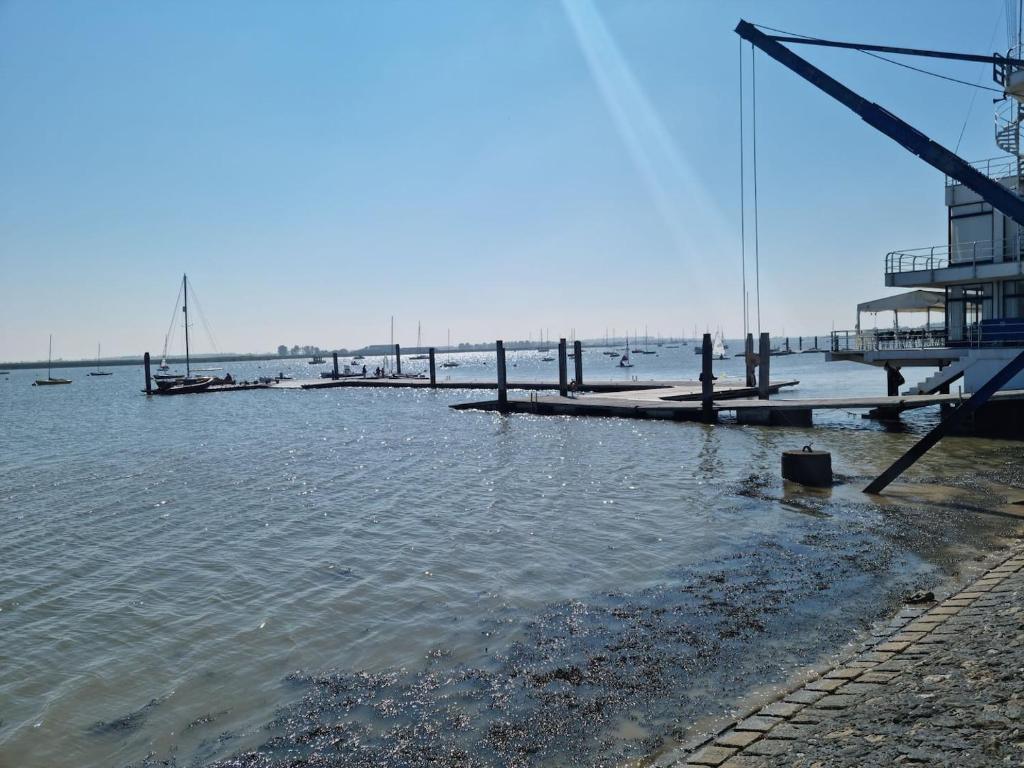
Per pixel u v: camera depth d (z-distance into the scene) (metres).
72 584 12.02
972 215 29.66
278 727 7.14
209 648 9.23
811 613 9.34
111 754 6.89
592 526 14.45
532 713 7.10
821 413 35.75
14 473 23.98
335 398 58.72
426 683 7.88
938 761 5.11
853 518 14.26
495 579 11.39
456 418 39.22
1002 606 8.46
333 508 17.09
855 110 15.85
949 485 17.05
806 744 5.75
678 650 8.38
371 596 10.86
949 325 30.47
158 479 21.95
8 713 7.76
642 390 45.88
